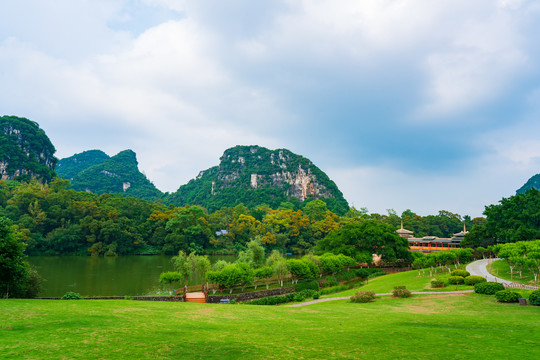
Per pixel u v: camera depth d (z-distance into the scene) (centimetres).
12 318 1947
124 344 1509
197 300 4303
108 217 13500
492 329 2002
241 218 16812
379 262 8181
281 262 5319
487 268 5559
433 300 3478
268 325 2153
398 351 1505
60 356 1286
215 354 1413
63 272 7900
